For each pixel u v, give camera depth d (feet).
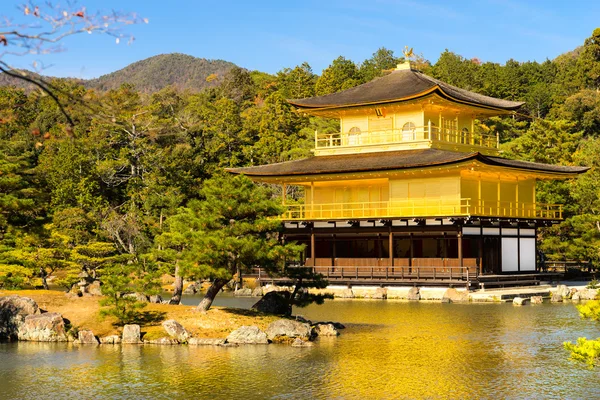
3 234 201.57
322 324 139.85
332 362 113.09
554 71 538.88
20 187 167.63
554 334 138.51
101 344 127.34
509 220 219.20
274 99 398.21
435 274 207.92
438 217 207.21
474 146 248.11
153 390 97.04
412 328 146.61
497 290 206.39
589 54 488.02
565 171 238.48
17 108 372.79
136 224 264.31
